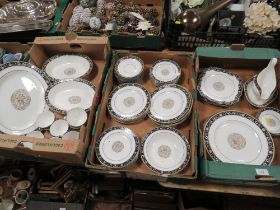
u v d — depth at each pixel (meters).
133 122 0.93
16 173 1.17
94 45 1.00
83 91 0.99
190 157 0.83
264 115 0.93
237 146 0.86
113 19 1.17
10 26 1.07
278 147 0.89
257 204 1.03
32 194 1.08
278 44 1.10
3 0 1.25
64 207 1.02
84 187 1.10
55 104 0.97
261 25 1.02
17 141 0.79
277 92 0.96
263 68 1.04
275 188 0.83
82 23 1.16
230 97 0.97
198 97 0.99
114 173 0.87
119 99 0.97
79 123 0.90
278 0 1.12
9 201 1.11
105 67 1.02
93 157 0.86
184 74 1.05
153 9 1.24
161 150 0.86
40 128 0.92
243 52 0.98
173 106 0.93
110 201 1.10
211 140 0.87
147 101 0.94
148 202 1.15
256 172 0.74
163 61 1.04
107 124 0.95
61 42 1.00
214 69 1.03
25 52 1.10
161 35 1.13
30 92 1.01
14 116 0.97
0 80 1.00
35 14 1.17
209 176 0.75
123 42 1.12
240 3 1.12
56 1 1.22
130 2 1.28
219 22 1.06
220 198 1.08
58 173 1.14
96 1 1.26
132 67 1.03
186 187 0.85
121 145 0.88
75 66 1.06
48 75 1.03
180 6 1.16
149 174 0.81
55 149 0.76
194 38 1.11
